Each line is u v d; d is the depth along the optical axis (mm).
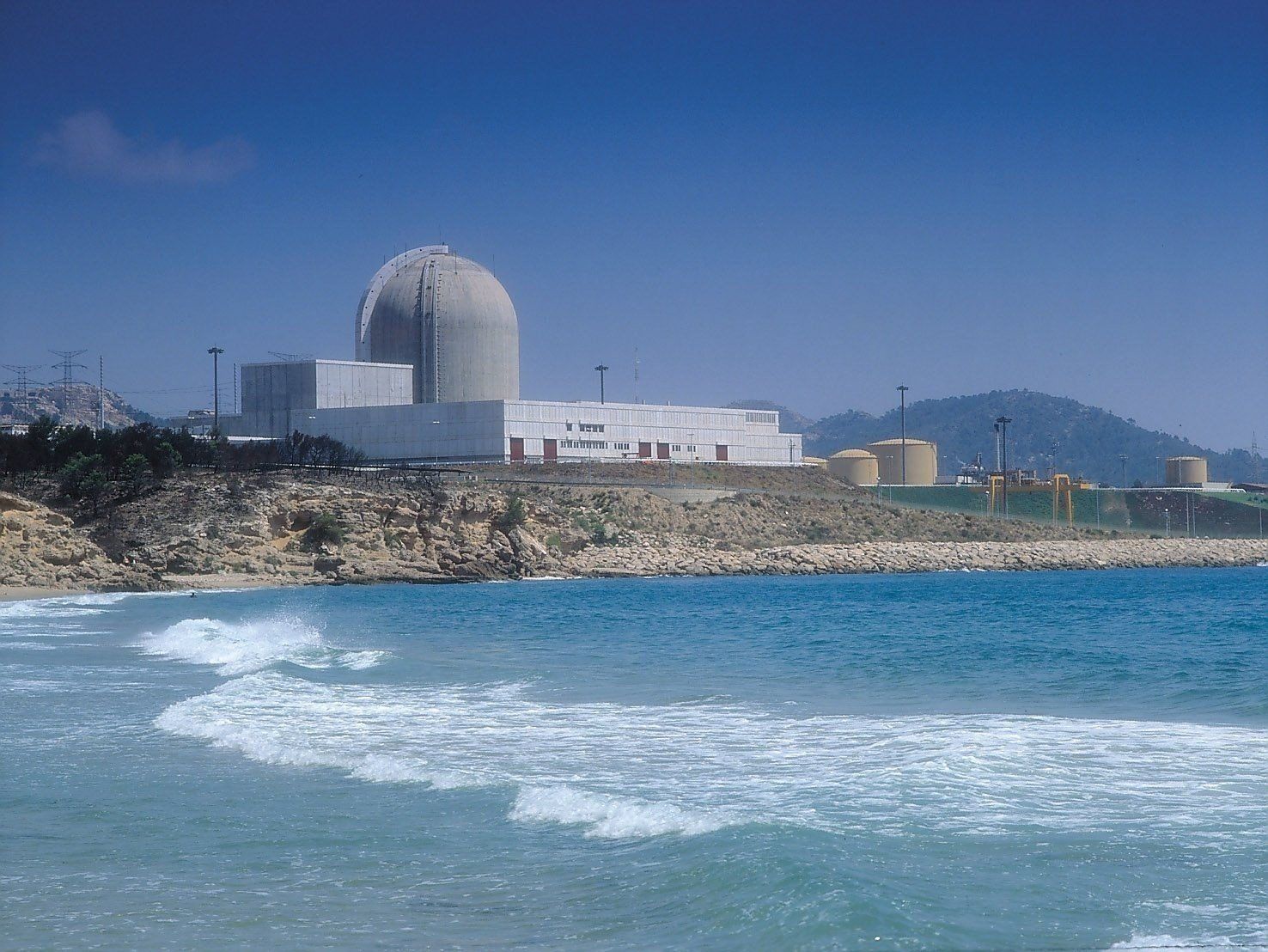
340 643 47812
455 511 112750
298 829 17016
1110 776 19312
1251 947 11773
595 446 169375
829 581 121000
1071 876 14039
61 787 19891
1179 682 32312
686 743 23281
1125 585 108938
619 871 14531
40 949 12398
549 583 108812
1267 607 72938
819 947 11562
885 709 27875
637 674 35594
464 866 15078
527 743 23438
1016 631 53594
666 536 142750
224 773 20828
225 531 99500
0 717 27578
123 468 106125
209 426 175625
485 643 47875
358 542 104562
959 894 13320
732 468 179000
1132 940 11984
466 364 180125
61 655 42375
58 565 90438
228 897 14062
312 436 166750
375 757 21703
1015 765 20172
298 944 12453
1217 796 17875
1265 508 190750
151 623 57812
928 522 168875
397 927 12945
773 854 14477
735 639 49344
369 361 184875
